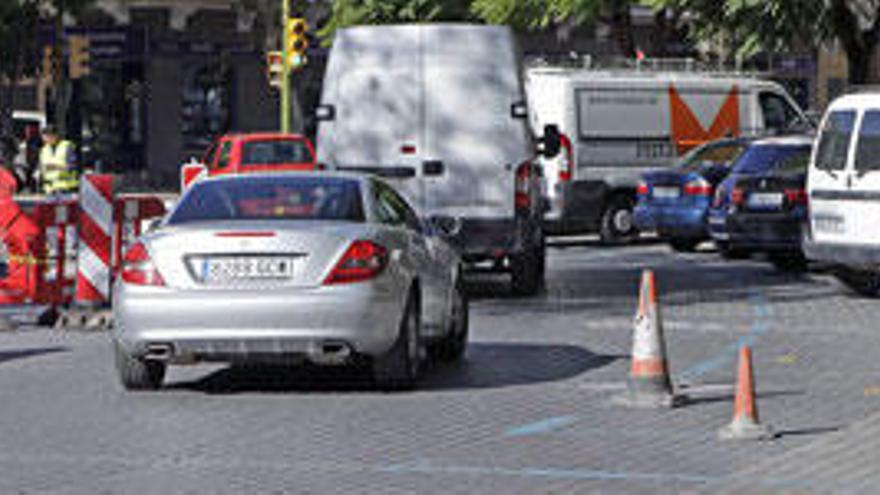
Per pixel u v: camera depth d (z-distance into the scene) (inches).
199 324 1168.2
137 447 989.2
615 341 1568.7
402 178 1903.3
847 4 3097.9
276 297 1163.9
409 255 1237.1
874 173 1927.9
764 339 1579.7
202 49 5132.9
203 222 1210.6
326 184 1258.0
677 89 3026.6
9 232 1753.2
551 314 1819.6
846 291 2085.4
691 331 1648.6
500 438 1022.4
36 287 1738.4
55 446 993.5
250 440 1012.5
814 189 1996.8
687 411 1130.7
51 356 1455.5
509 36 1905.8
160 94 5113.2
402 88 1903.3
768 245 2362.2
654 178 2760.8
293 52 3499.0
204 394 1214.9
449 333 1390.3
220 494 849.5
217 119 5162.4
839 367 1375.5
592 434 1036.5
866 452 962.1
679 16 3860.7
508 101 1899.6
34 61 4911.4
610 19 3826.3
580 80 2940.5
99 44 5059.1
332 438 1020.5
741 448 983.6
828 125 1993.1
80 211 1724.9
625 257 2731.3
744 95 3097.9
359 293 1168.2
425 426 1067.3
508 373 1338.6
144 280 1181.1
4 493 854.5
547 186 2925.7
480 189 1898.4
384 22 3976.4
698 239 2859.3
